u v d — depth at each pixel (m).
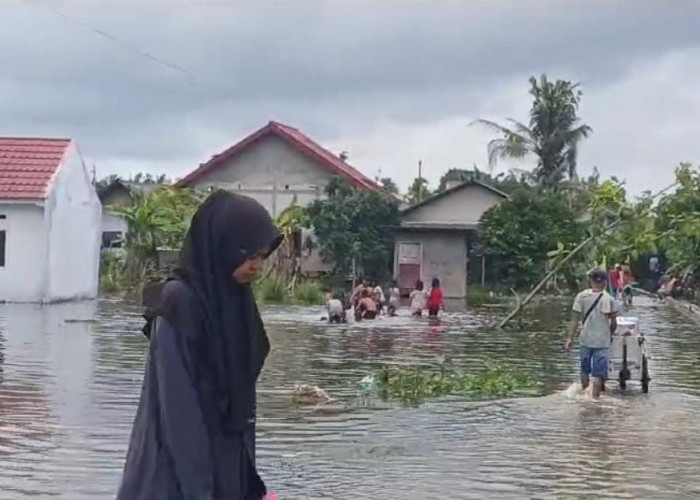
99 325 24.11
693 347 23.16
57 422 11.77
